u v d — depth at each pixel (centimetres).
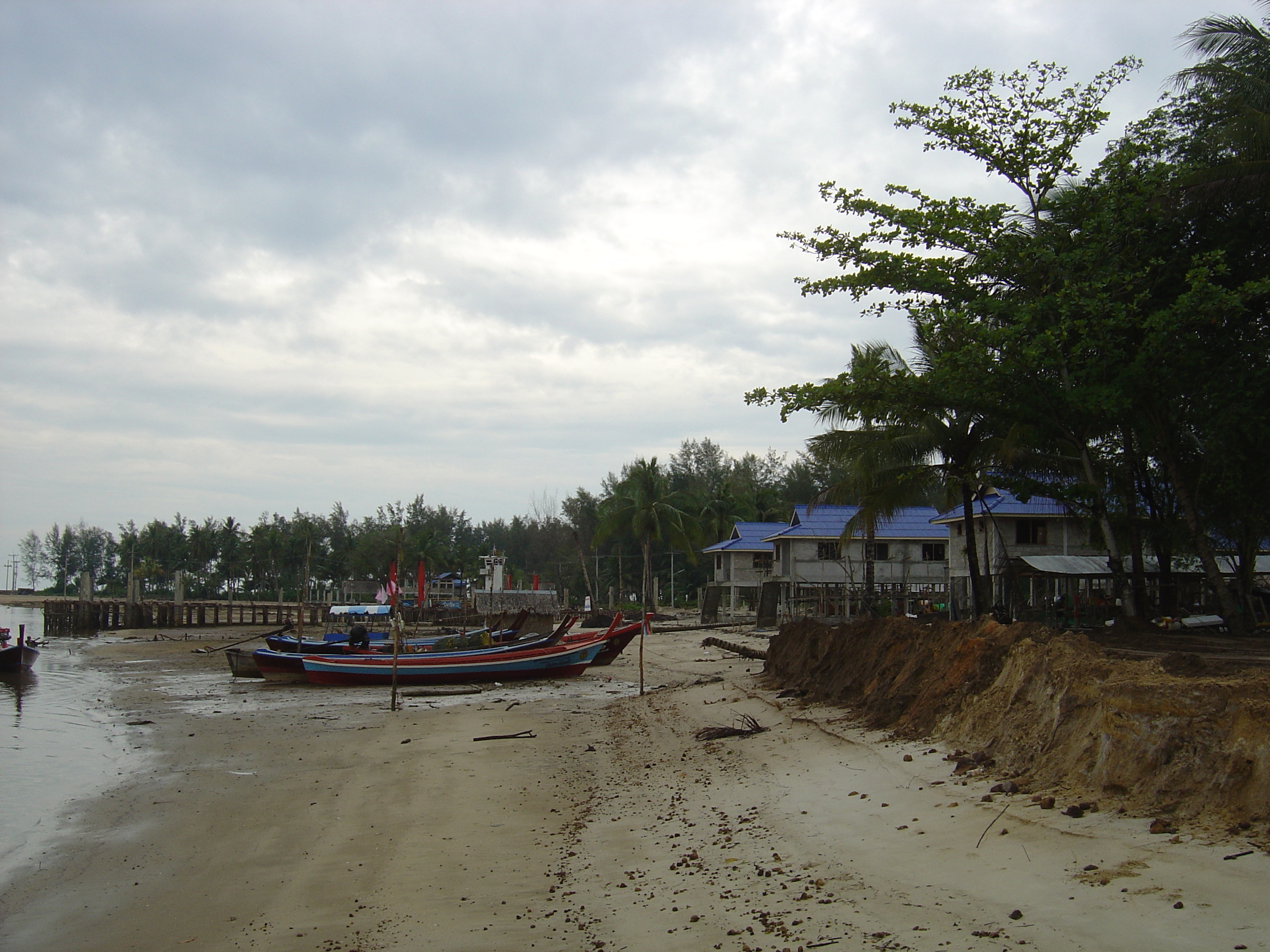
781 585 5231
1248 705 861
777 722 1845
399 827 1336
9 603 14700
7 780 1723
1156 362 1753
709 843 1088
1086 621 2556
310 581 10869
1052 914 714
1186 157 1898
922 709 1470
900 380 1886
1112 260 1867
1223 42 1797
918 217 1873
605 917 888
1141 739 939
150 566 11700
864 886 855
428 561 8850
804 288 1980
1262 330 1850
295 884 1096
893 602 4056
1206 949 619
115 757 1958
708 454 11162
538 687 3297
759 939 769
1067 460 2434
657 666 3741
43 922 1006
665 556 8962
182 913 1020
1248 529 2164
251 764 1864
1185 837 809
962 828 963
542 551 10050
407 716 2561
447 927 909
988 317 1970
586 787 1534
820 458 2808
